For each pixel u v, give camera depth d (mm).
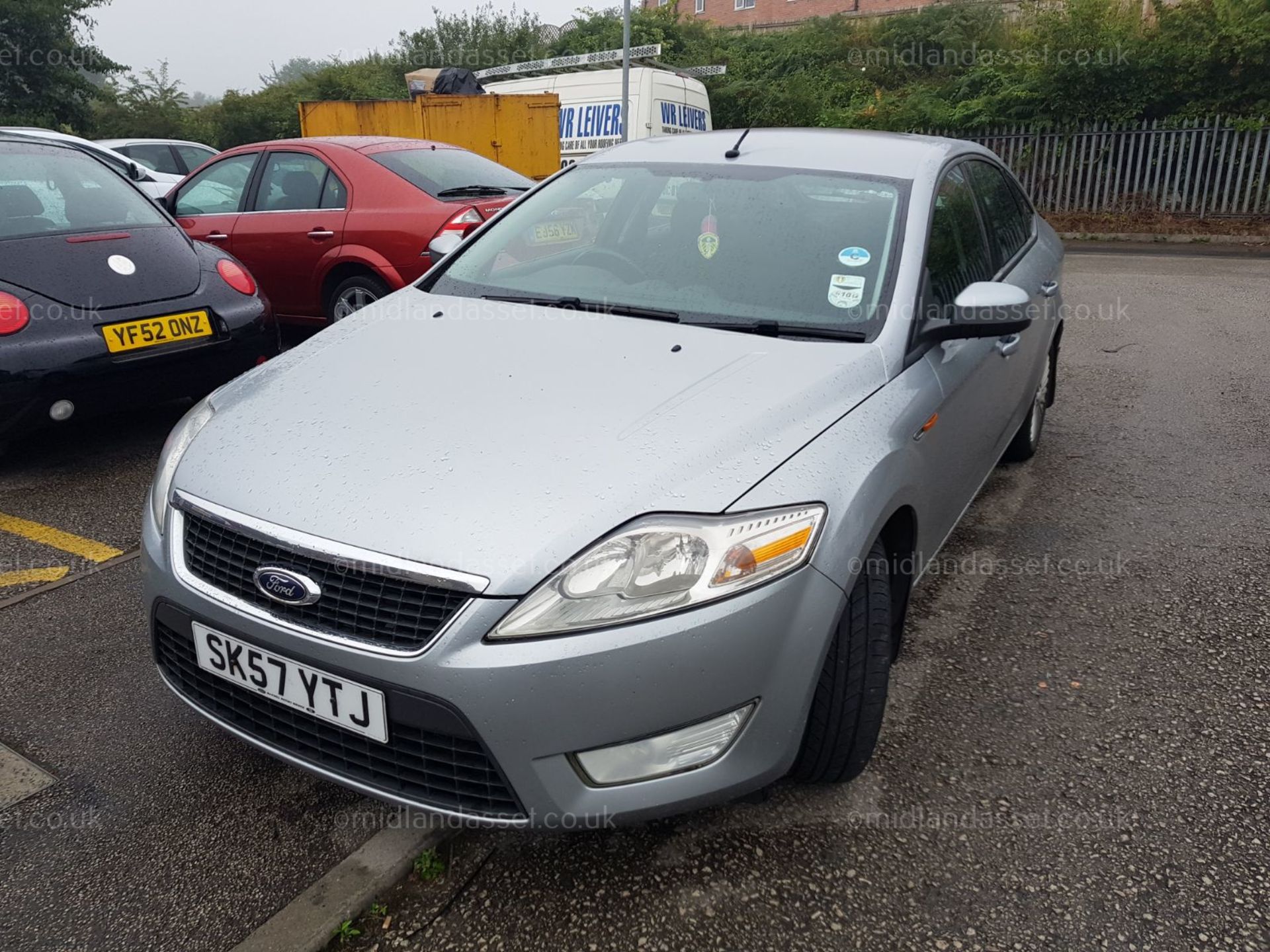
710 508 1883
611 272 2932
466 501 1871
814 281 2727
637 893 2041
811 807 2305
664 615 1793
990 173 3920
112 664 2889
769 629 1869
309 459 2053
